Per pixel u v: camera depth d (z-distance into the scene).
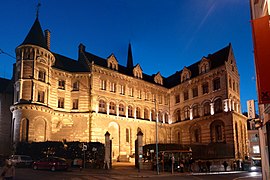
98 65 49.25
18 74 43.09
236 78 53.19
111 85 51.34
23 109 40.75
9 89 50.53
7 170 17.97
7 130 46.97
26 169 32.47
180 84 59.25
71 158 38.44
